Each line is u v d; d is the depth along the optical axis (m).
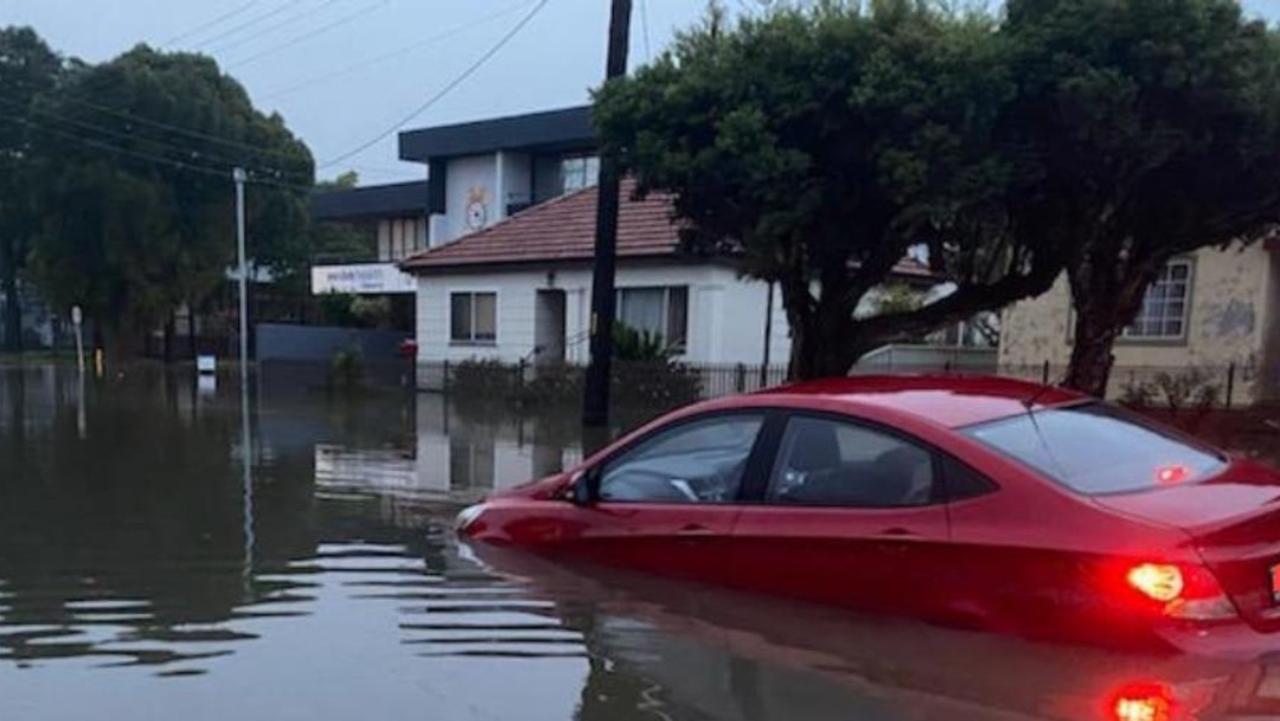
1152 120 9.92
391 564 6.04
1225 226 11.72
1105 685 3.66
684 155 10.64
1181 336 18.80
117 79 41.56
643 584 5.08
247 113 46.84
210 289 45.84
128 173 41.53
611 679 4.00
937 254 12.17
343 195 40.28
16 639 4.68
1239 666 3.60
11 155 45.31
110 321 43.78
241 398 21.84
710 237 12.39
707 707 3.70
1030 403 4.79
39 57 46.19
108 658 4.40
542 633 4.54
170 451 12.12
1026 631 3.95
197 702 3.90
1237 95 9.55
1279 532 3.88
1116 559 3.76
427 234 39.62
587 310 22.08
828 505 4.62
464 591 5.15
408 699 3.88
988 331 26.50
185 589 5.51
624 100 11.33
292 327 31.20
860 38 10.17
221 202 44.56
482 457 11.82
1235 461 4.70
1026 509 4.06
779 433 4.93
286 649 4.47
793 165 10.11
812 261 11.51
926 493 4.36
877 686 3.80
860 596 4.43
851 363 12.34
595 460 5.61
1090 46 9.68
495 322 24.08
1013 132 10.24
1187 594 3.66
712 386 18.67
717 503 5.00
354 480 9.87
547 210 24.56
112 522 7.53
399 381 25.14
